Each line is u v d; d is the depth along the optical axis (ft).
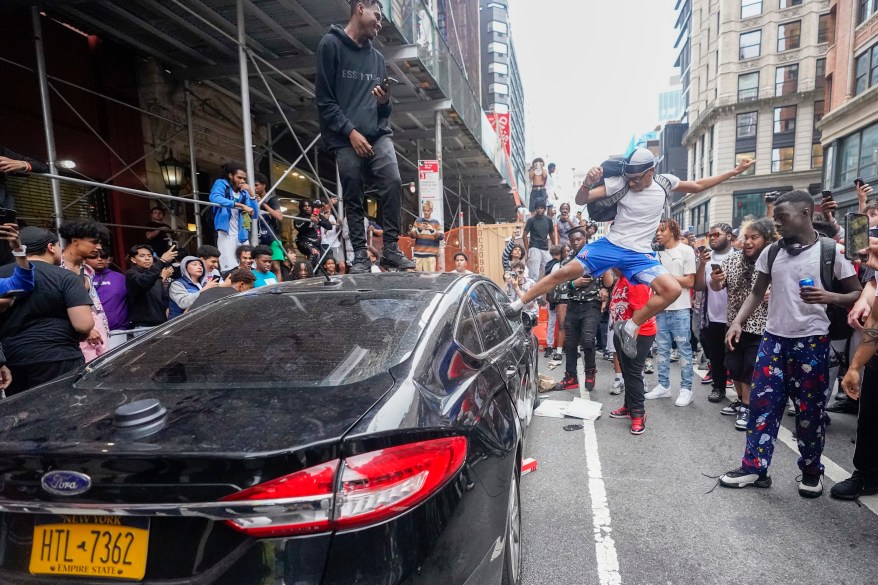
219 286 13.60
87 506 3.86
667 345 17.46
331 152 13.42
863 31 66.74
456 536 4.41
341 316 6.51
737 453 12.45
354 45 12.89
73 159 21.75
